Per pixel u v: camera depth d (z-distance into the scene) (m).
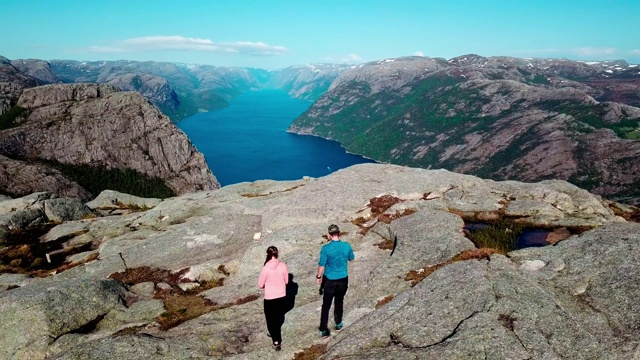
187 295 24.94
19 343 19.03
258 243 29.73
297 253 27.31
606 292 15.30
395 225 29.05
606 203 35.22
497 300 15.35
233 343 17.12
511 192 36.72
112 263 31.33
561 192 34.19
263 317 19.27
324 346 15.71
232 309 20.78
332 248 15.40
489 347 12.94
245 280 25.52
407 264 22.00
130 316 21.78
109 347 16.56
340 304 16.11
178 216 43.09
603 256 17.70
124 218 46.06
